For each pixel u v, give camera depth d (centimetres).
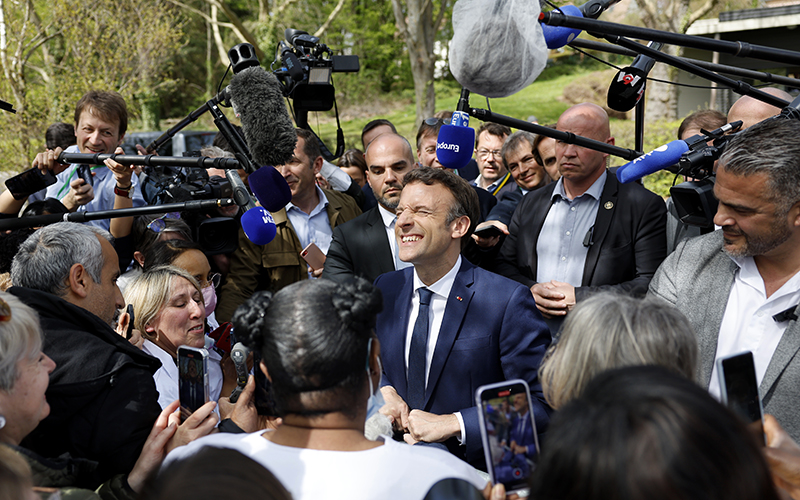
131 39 1191
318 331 127
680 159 217
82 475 174
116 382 180
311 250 324
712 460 84
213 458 93
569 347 138
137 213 235
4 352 147
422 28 1502
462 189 225
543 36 211
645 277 290
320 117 2239
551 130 239
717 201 220
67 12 1075
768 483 88
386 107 2280
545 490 92
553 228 313
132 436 177
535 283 305
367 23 2211
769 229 175
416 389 223
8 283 254
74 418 176
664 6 1332
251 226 227
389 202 313
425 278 229
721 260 201
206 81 2412
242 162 246
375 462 124
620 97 243
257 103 226
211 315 300
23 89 1030
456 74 222
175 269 239
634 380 94
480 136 481
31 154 1017
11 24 1051
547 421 208
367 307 132
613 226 297
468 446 204
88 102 347
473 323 220
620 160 971
